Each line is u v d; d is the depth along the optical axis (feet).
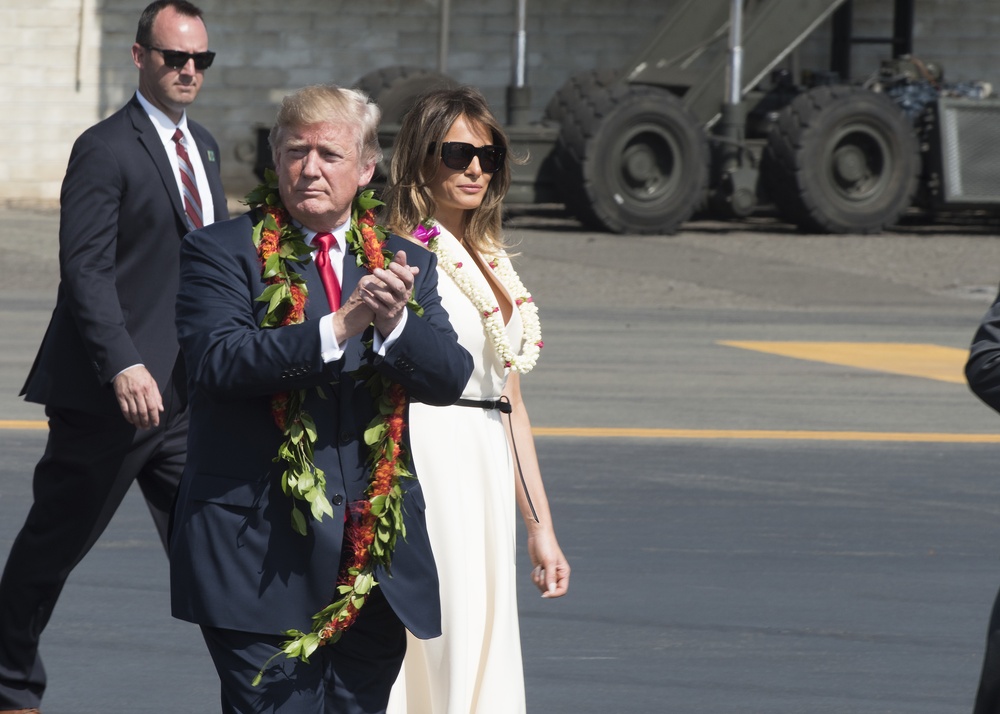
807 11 244.22
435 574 40.34
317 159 38.88
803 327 165.17
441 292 45.85
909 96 248.73
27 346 139.54
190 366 38.47
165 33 53.93
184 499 39.34
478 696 44.83
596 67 308.40
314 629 38.32
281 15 292.20
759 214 258.78
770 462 101.09
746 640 66.08
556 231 235.81
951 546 81.97
